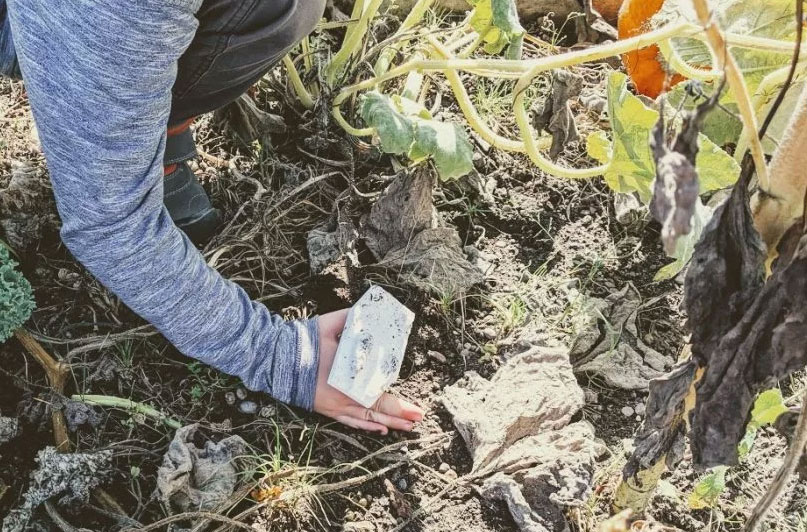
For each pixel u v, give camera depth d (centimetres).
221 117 163
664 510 132
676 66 123
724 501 133
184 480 125
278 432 134
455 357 145
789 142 74
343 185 161
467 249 156
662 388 94
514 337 146
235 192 158
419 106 151
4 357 138
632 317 150
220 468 128
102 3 84
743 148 132
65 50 88
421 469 133
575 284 153
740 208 76
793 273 77
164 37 88
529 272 154
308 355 130
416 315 147
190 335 118
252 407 137
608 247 158
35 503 123
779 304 79
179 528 124
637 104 118
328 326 135
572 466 129
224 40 112
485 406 136
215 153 162
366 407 132
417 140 134
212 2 107
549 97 139
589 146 141
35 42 89
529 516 126
